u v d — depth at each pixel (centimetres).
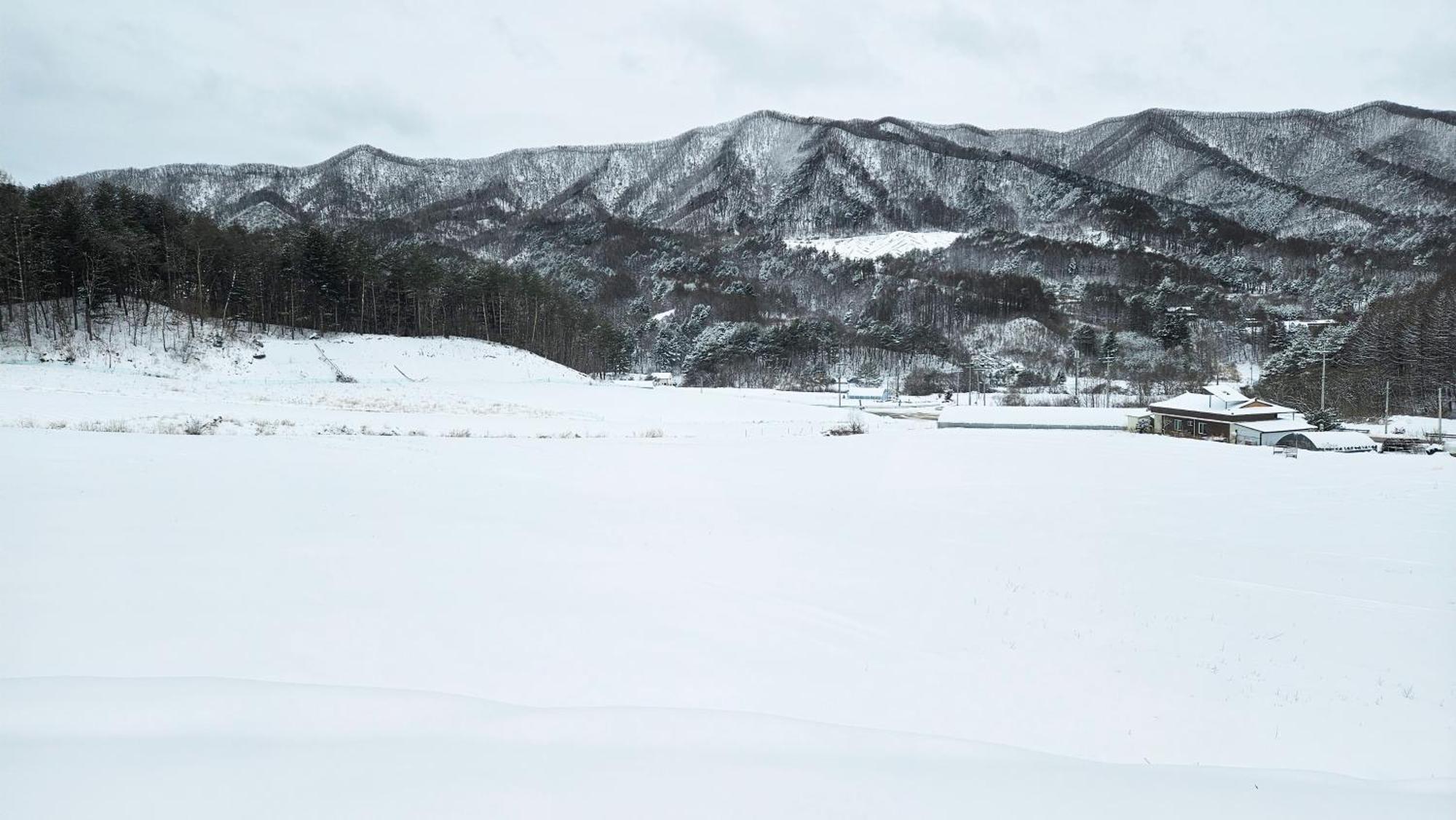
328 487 2122
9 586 1077
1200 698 1002
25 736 606
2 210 5694
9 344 5359
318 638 948
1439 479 3462
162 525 1526
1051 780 652
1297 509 2739
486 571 1344
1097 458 4056
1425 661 1233
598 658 955
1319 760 841
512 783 565
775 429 5238
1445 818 612
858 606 1318
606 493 2453
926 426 6500
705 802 553
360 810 510
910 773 639
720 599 1281
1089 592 1549
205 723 650
